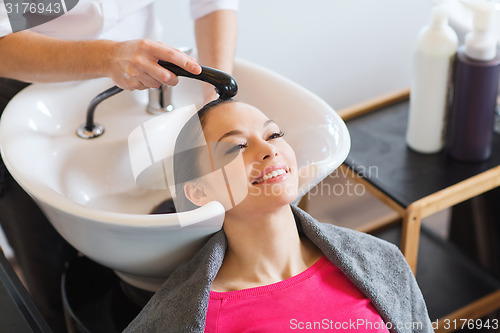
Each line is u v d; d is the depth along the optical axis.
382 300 1.00
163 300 0.97
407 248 1.38
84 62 1.00
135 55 0.95
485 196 1.67
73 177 1.12
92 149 1.14
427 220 1.98
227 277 1.00
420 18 1.88
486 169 1.43
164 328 0.94
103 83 1.21
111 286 1.21
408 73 1.97
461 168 1.44
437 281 1.66
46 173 1.07
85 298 1.19
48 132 1.14
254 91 1.24
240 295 0.97
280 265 1.01
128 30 1.24
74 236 0.99
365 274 1.02
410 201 1.35
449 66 1.39
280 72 1.77
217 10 1.25
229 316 0.96
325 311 0.98
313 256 1.05
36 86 1.18
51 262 1.42
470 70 1.35
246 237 0.99
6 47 1.04
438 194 1.35
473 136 1.42
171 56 0.93
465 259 1.74
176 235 0.92
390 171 1.44
